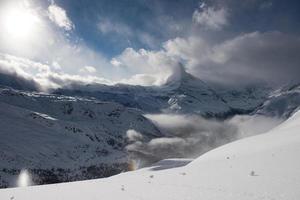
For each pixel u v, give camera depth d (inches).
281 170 670.5
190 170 941.8
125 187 780.6
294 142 1015.6
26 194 845.2
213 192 567.5
